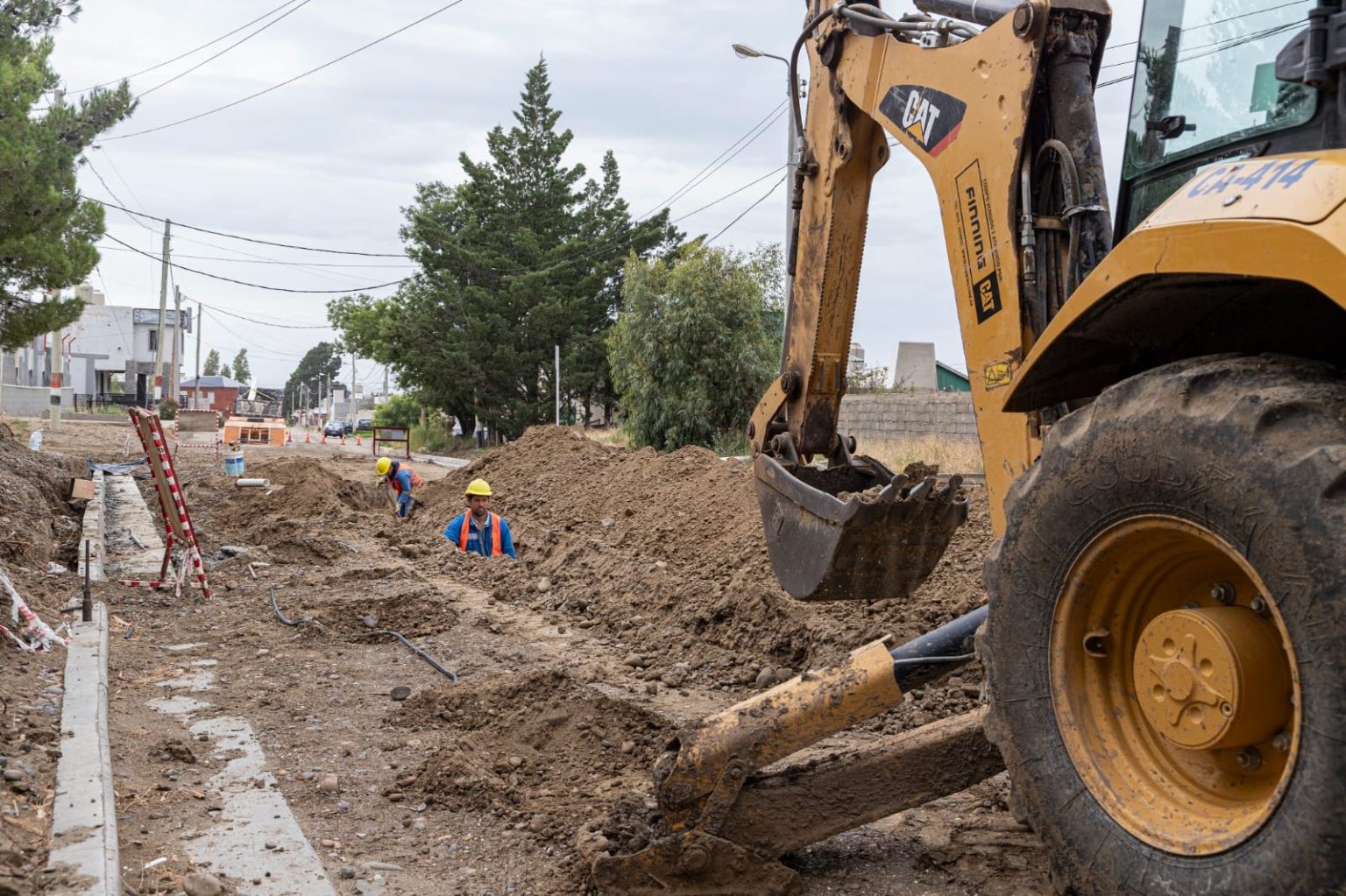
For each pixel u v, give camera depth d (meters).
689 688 6.74
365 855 4.23
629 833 3.98
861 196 5.20
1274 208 2.53
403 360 48.38
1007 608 3.22
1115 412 2.91
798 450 5.45
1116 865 2.84
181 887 3.83
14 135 17.38
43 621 7.23
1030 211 3.89
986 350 4.11
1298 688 2.40
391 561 11.30
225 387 109.94
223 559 11.48
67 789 4.29
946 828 4.32
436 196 58.03
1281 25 3.14
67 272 18.19
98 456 25.27
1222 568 2.83
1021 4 3.92
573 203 48.91
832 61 5.11
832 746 5.40
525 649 7.73
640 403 25.77
